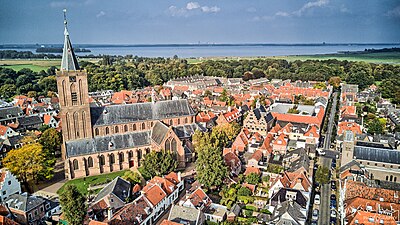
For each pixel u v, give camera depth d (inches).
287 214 3363.7
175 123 5753.0
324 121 7795.3
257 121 6628.9
